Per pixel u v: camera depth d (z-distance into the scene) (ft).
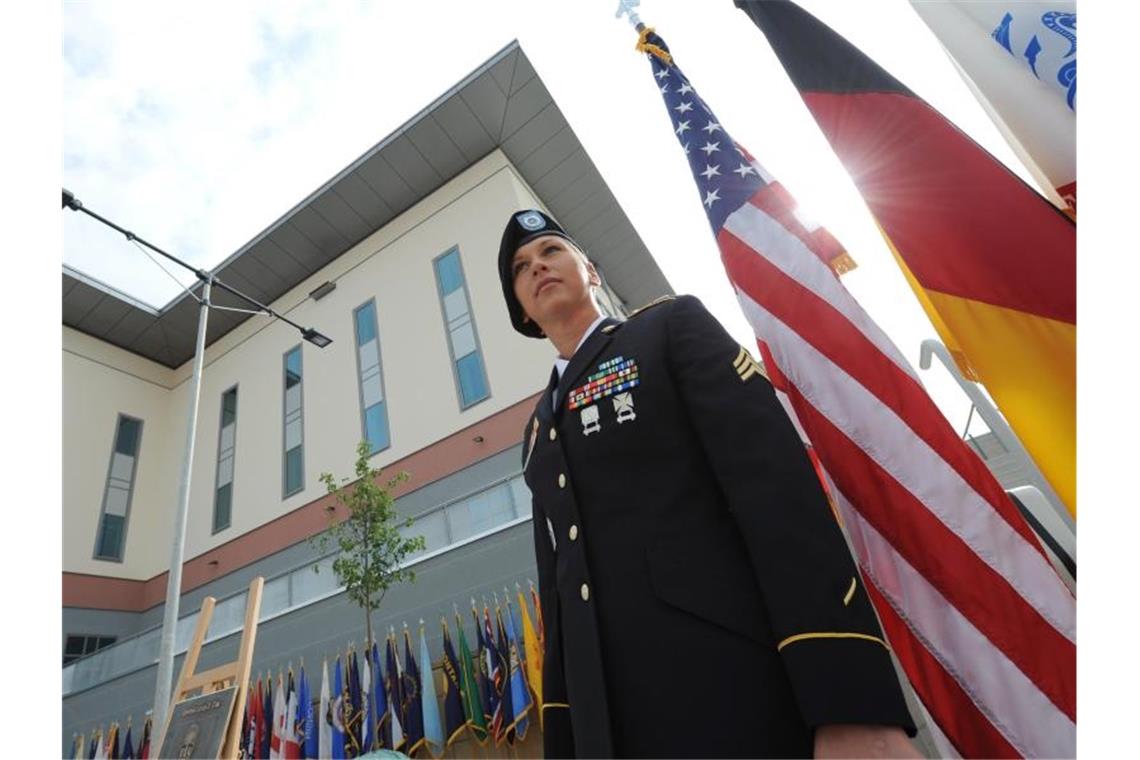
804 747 3.18
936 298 6.45
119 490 60.90
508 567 28.22
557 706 4.59
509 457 40.96
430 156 54.70
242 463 56.24
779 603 3.26
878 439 6.11
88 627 52.85
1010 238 6.13
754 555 3.47
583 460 4.60
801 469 3.72
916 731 2.97
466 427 43.83
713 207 8.43
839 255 7.59
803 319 6.99
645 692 3.52
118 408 64.13
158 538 60.49
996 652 5.00
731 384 4.21
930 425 6.05
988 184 6.42
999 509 5.50
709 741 3.22
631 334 5.02
